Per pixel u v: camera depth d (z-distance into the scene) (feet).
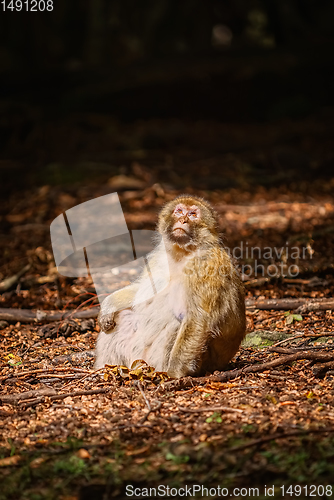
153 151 70.69
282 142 70.85
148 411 18.37
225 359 21.79
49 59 100.32
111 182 58.18
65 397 19.84
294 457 15.16
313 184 55.67
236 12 108.78
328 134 71.26
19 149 71.00
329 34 95.66
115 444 16.42
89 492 14.51
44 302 30.55
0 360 23.99
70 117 78.84
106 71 87.71
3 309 28.63
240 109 81.66
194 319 20.47
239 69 81.56
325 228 40.65
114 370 21.25
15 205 53.01
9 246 41.47
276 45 99.30
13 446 16.55
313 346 23.44
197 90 81.30
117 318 21.77
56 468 15.35
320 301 28.30
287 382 20.42
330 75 81.71
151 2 110.63
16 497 14.43
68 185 58.54
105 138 74.18
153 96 81.41
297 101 80.02
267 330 25.85
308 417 17.46
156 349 21.17
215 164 64.34
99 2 101.14
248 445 15.74
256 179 58.49
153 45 109.70
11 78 82.64
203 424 17.31
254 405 18.44
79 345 25.45
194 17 111.55
